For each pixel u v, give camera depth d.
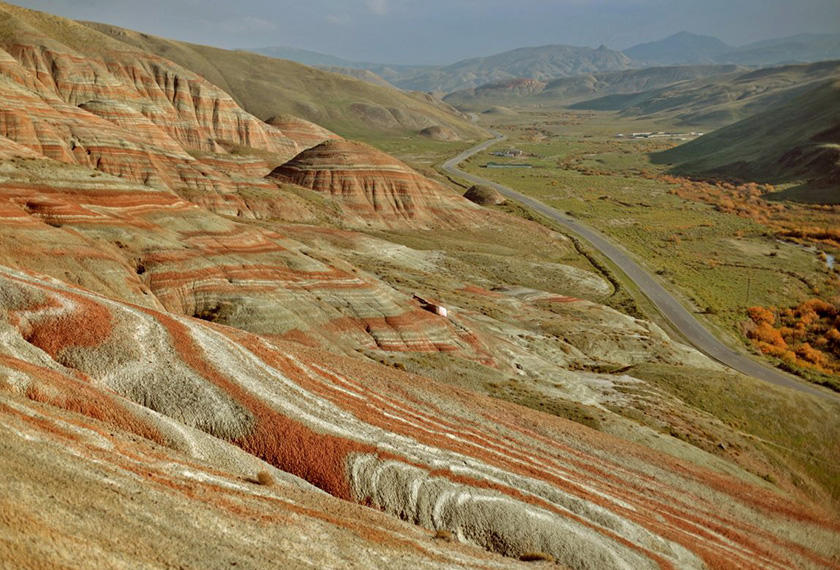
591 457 41.12
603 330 80.69
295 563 18.66
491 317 75.81
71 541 15.17
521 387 52.84
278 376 35.91
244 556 18.00
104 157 103.06
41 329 31.48
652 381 64.69
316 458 29.81
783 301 106.69
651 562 29.69
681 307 99.69
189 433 27.64
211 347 35.38
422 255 103.94
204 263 55.94
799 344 92.81
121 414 26.75
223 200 106.19
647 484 39.88
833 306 103.38
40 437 20.47
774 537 39.62
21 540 14.22
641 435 47.75
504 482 32.53
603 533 30.88
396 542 23.48
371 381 42.16
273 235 68.50
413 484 29.83
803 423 60.69
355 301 59.16
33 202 52.06
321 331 53.59
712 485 42.94
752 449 53.81
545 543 28.83
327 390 36.91
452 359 55.28
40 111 102.88
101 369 30.69
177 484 21.58
